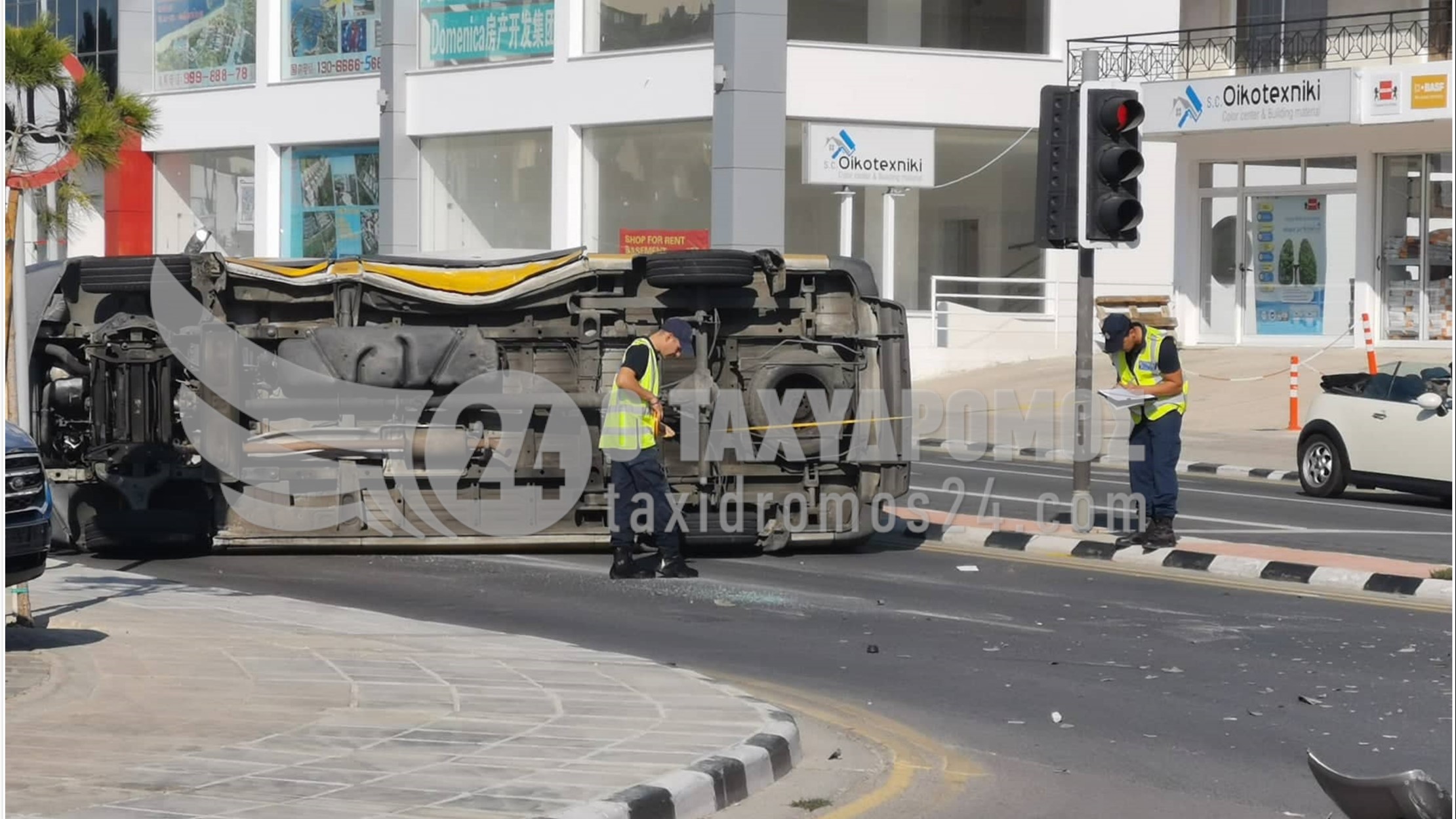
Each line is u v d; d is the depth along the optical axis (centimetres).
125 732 971
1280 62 4112
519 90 4616
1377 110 3734
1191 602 1586
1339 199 4084
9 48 1248
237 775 877
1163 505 1853
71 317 1833
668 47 4359
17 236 1419
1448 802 614
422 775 881
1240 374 3916
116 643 1259
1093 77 2250
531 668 1198
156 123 1359
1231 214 4294
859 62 4362
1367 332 3136
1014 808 911
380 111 4822
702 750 948
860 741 1068
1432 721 1122
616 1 4478
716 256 1811
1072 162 1881
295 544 1823
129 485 1795
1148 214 4678
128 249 5400
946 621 1486
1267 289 4234
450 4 4747
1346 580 1675
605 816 809
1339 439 2439
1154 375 1847
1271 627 1459
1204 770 996
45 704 1045
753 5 4203
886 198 4388
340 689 1107
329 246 5062
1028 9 4556
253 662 1195
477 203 4766
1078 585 1686
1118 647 1373
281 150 5166
